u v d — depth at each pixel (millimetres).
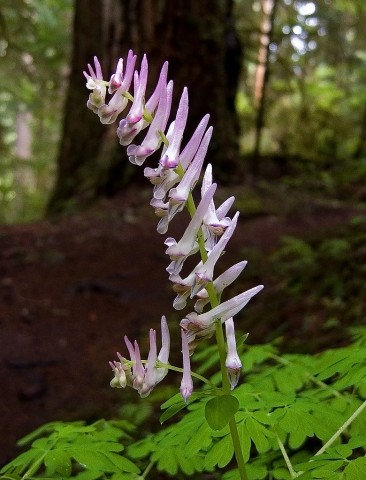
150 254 656
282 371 191
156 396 330
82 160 920
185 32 851
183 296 128
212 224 127
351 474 135
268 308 456
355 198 941
